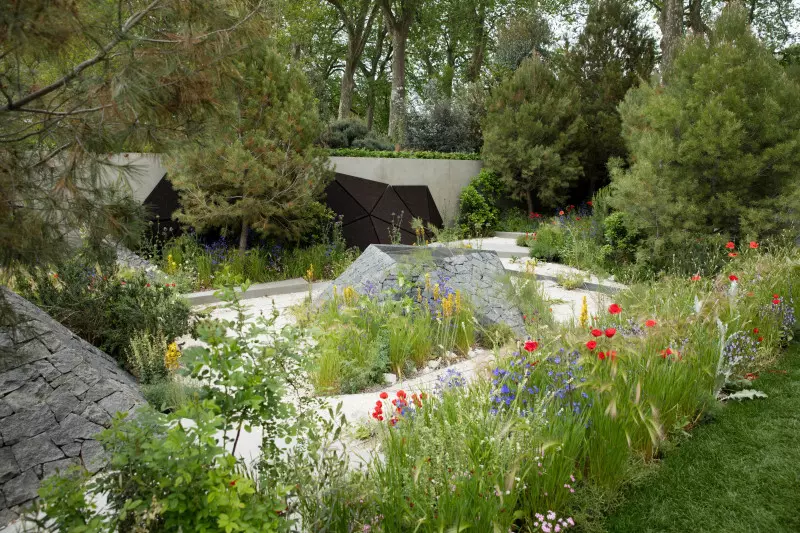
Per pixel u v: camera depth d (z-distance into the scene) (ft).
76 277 18.10
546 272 33.27
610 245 34.06
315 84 64.08
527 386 12.02
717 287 19.56
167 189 33.45
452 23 77.66
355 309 19.72
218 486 6.82
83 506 6.59
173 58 7.99
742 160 27.55
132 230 8.55
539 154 47.26
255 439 12.55
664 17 54.13
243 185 29.86
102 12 7.38
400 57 70.54
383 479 9.24
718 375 14.57
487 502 8.41
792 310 19.24
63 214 7.98
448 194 48.67
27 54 7.19
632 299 20.65
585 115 50.67
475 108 58.34
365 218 39.99
